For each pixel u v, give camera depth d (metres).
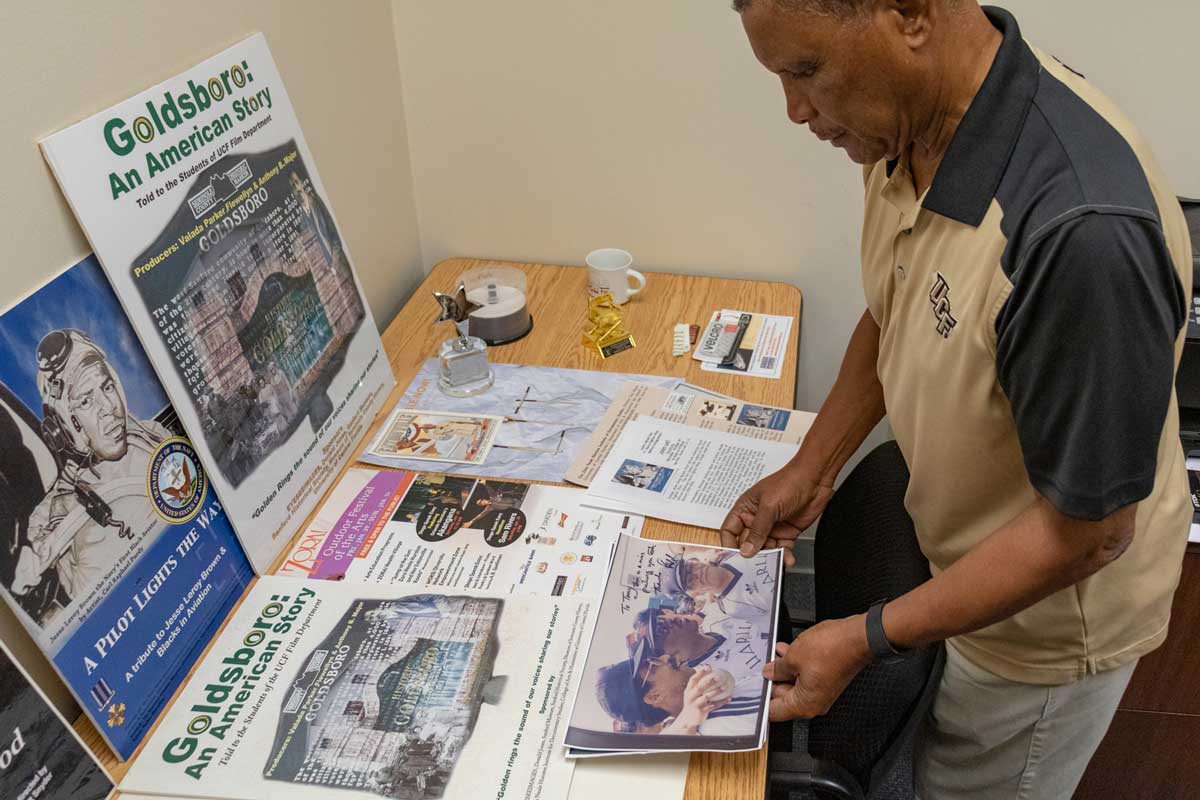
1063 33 1.38
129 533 0.85
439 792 0.76
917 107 0.74
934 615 0.79
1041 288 0.65
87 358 0.82
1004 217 0.71
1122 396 0.65
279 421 1.06
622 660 0.87
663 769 0.79
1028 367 0.69
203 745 0.81
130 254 0.87
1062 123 0.70
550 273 1.69
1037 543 0.74
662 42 1.48
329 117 1.34
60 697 0.85
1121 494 0.68
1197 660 1.35
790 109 0.80
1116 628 0.95
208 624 0.92
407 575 0.99
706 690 0.84
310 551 1.03
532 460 1.18
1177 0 1.31
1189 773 1.49
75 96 0.83
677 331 1.46
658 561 0.99
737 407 1.28
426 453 1.19
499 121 1.60
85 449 0.81
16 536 0.74
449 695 0.84
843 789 0.92
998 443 0.83
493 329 1.45
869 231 0.99
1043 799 1.12
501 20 1.50
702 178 1.59
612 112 1.56
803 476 1.10
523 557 1.01
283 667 0.88
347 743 0.81
